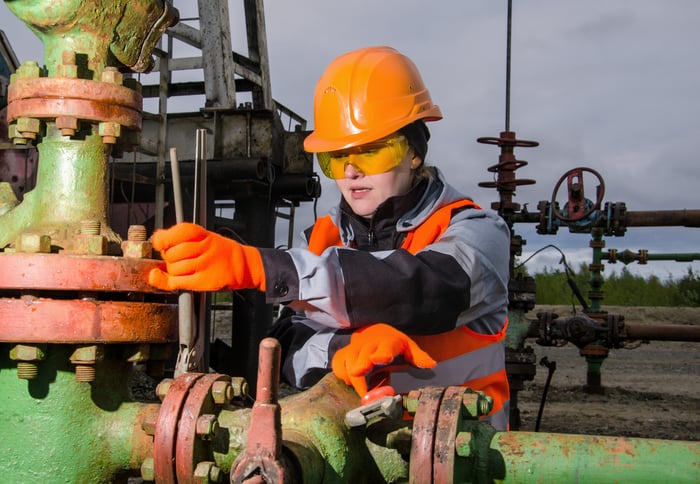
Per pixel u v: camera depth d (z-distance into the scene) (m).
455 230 1.66
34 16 1.45
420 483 1.11
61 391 1.37
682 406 6.90
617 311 14.66
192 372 1.32
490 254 1.64
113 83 1.43
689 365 11.09
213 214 6.20
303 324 1.81
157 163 5.96
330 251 1.42
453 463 1.10
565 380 8.96
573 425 5.77
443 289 1.46
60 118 1.40
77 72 1.42
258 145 6.58
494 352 1.82
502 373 1.85
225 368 6.39
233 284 1.30
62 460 1.37
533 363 5.14
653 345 14.59
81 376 1.32
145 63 1.56
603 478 1.14
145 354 1.37
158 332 1.38
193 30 6.80
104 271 1.30
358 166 1.73
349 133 1.73
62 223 1.45
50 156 1.48
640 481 1.13
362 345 1.34
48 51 1.50
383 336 1.35
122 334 1.32
